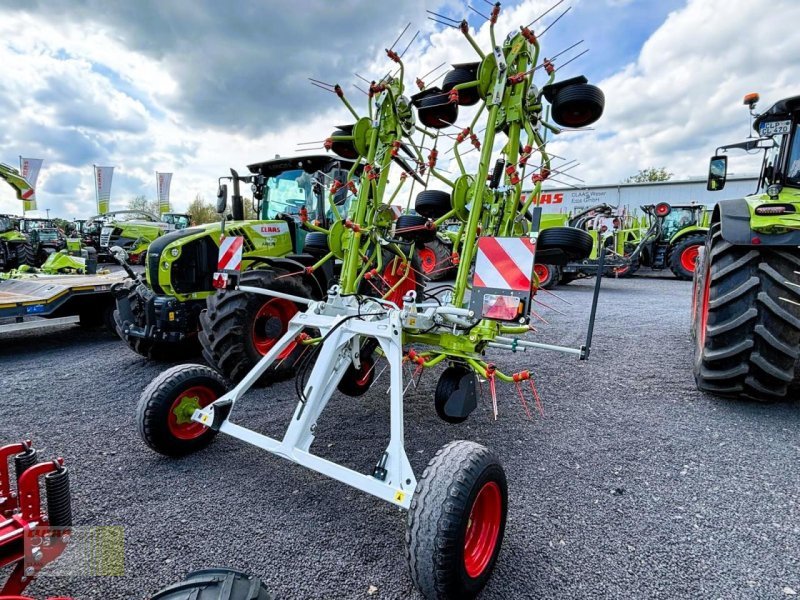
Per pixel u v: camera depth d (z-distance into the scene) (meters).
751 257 2.64
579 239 2.28
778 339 2.56
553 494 2.06
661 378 3.65
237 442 2.51
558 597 1.48
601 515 1.90
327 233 3.38
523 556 1.66
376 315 2.12
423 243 3.36
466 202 2.95
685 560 1.64
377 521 1.86
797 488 2.08
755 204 2.67
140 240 15.88
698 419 2.84
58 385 3.61
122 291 4.11
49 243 15.08
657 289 9.45
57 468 1.24
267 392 3.36
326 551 1.68
